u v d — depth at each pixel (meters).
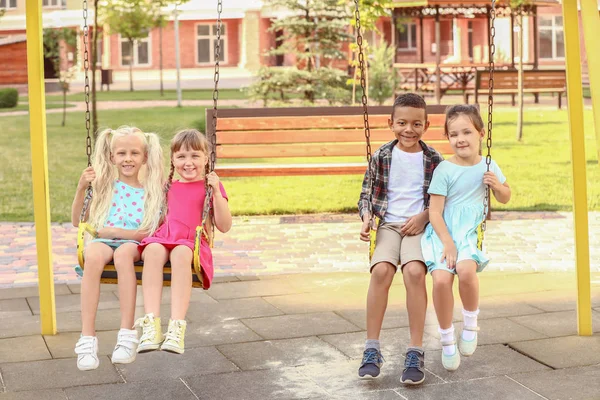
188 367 5.48
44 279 6.12
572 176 5.98
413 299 5.09
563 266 8.16
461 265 5.04
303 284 7.59
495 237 9.65
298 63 22.64
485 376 5.24
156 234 5.34
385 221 5.41
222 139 10.83
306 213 11.53
